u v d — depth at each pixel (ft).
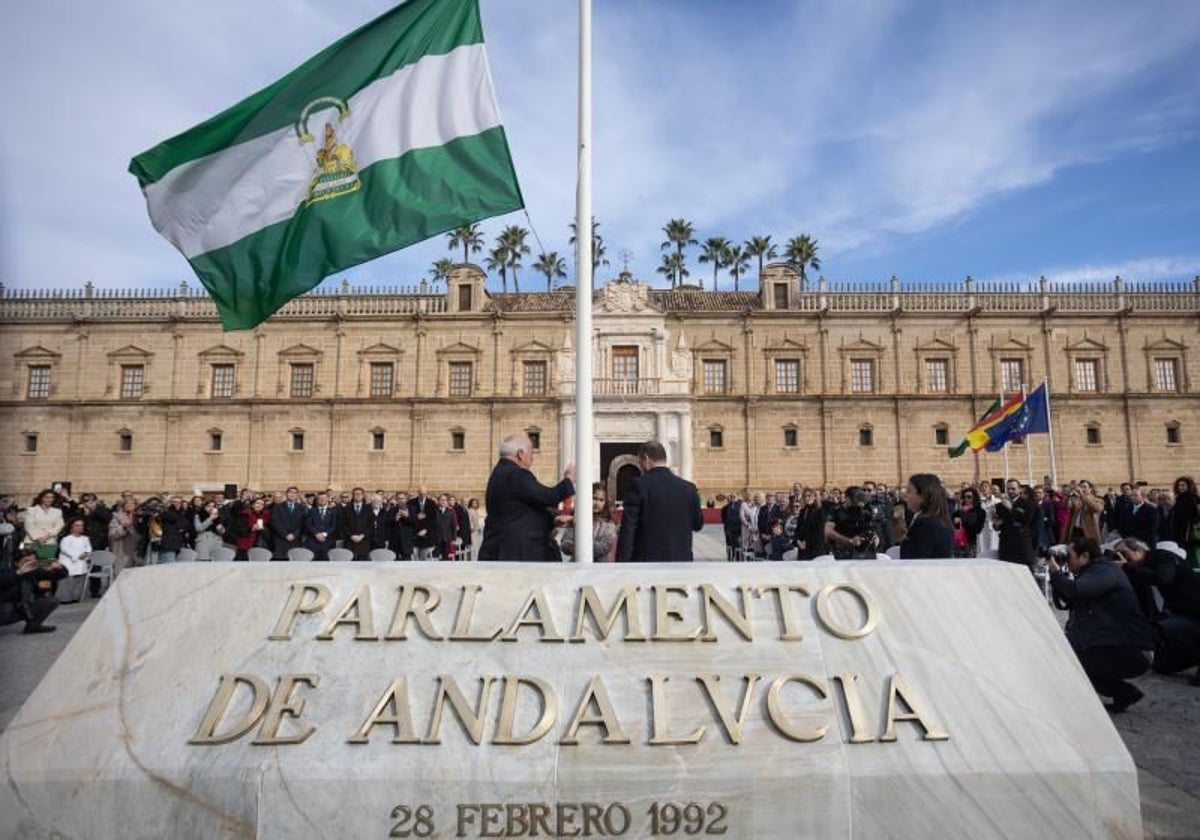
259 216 24.50
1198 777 19.74
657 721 12.91
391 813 12.13
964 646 13.93
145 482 166.61
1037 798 12.41
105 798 12.26
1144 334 164.55
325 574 14.71
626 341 161.89
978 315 165.58
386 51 25.44
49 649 36.63
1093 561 28.48
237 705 13.11
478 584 14.57
